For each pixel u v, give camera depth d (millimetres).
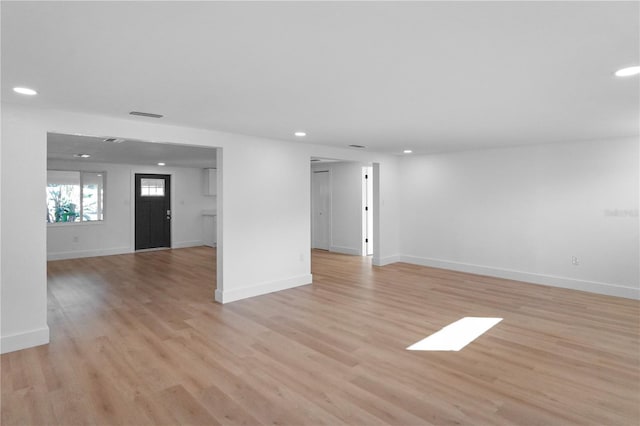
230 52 2041
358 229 8453
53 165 7816
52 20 1651
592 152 5141
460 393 2555
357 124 4070
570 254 5367
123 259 7895
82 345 3369
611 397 2492
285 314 4262
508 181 5953
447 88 2715
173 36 1830
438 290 5316
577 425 2195
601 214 5094
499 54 2066
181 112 3475
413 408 2379
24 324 3275
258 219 5074
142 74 2402
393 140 5262
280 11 1572
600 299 4824
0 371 2857
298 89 2740
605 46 1949
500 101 3076
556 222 5480
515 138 5047
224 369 2918
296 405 2418
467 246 6484
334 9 1555
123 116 3627
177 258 8023
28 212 3268
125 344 3400
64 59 2131
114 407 2391
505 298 4887
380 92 2814
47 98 2980
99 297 4984
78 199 8328
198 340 3498
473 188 6375
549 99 3002
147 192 9180
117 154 6734
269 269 5223
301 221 5629
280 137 5031
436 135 4820
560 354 3168
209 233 9930
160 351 3250
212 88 2709
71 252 8023
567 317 4121
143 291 5297
